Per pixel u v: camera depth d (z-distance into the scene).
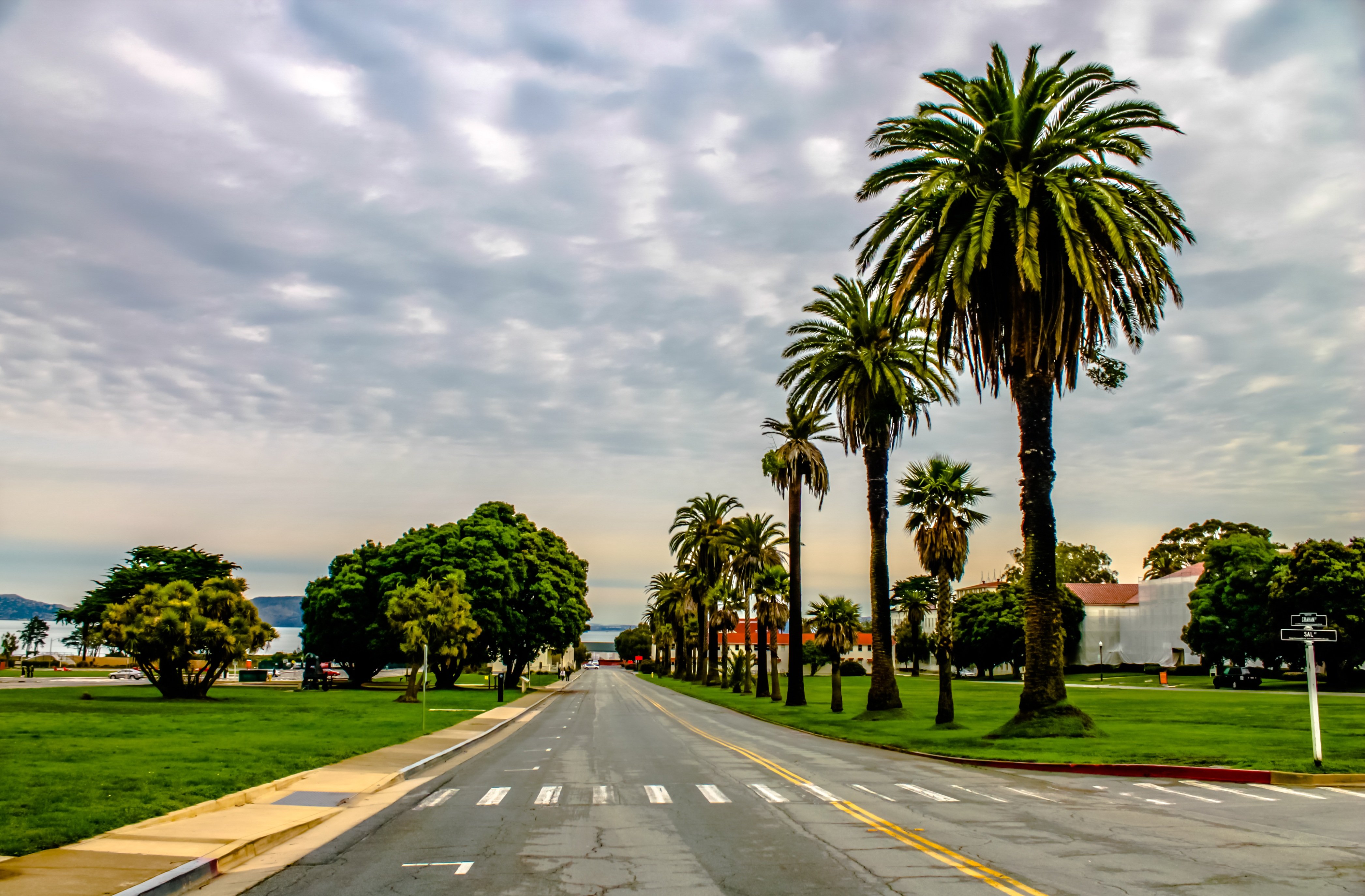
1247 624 72.94
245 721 33.19
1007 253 28.81
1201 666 94.44
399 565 74.44
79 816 12.50
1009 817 13.73
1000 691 76.81
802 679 52.56
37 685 60.91
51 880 9.11
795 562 53.28
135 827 12.32
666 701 66.31
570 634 89.75
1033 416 28.62
